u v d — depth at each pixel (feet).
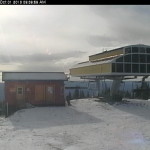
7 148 55.26
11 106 117.70
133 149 54.13
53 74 129.39
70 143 59.47
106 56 147.74
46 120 90.27
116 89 139.54
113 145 57.36
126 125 80.23
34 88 121.39
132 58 125.70
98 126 79.20
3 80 118.83
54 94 123.03
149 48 128.57
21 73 128.98
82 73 162.91
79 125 81.20
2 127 79.15
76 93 166.09
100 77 153.69
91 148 55.26
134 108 113.70
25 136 66.64
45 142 60.34
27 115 98.94
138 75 129.18
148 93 150.71
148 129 74.38
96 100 135.54
